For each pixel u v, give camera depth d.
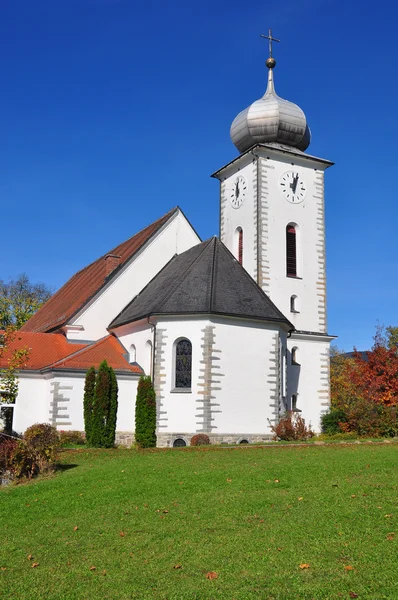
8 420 36.19
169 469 20.52
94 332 42.22
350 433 35.31
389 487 16.02
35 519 14.99
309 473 18.69
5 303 71.06
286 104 45.56
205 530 12.92
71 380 35.66
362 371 38.78
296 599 9.11
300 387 41.94
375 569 9.97
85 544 12.52
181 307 35.22
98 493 17.28
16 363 28.05
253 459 22.50
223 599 9.27
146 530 13.26
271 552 11.15
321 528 12.42
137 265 44.03
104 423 31.23
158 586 9.94
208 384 33.66
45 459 21.41
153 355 35.81
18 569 11.17
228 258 39.75
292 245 44.44
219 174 48.81
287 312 42.66
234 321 35.06
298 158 45.31
